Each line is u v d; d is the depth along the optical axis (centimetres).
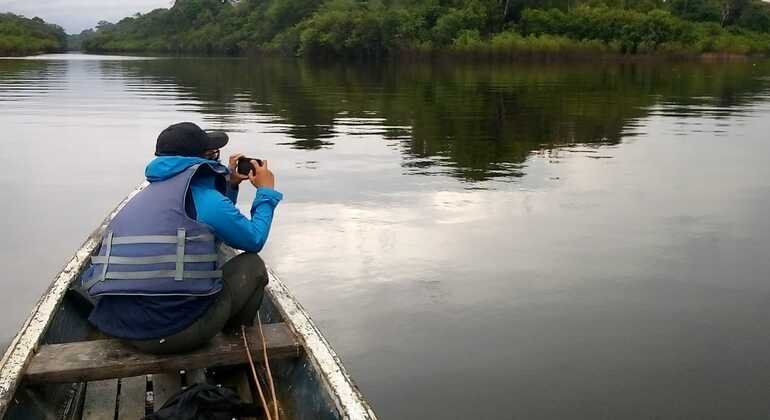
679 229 709
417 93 2303
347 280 568
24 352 301
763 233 695
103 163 1081
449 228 708
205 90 2448
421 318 499
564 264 606
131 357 303
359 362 437
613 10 5359
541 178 951
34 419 285
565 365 434
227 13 8825
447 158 1105
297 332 332
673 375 422
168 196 290
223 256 457
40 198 862
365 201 813
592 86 2627
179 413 281
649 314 507
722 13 6184
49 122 1531
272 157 1101
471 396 399
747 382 414
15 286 571
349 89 2495
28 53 8300
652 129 1458
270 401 324
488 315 505
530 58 5116
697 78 3173
